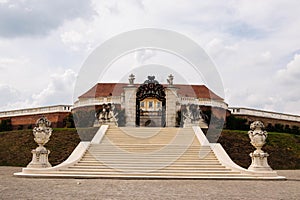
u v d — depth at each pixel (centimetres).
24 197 1137
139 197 1166
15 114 4484
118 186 1471
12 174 2006
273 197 1212
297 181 1806
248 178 1844
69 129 3297
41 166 1952
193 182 1686
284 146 3186
